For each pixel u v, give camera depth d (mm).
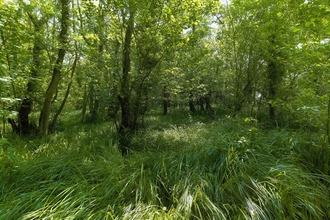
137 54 4855
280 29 4914
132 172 2863
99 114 8062
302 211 2193
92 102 9141
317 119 2947
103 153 3795
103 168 2912
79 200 2168
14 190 2396
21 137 5047
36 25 4742
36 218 1971
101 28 4578
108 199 2322
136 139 4633
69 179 2699
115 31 4852
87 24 4633
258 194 2252
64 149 3920
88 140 4699
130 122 5211
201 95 8586
